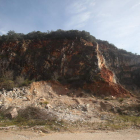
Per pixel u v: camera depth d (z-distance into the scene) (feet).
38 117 30.19
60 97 54.70
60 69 71.92
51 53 76.43
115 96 59.06
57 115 31.73
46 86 61.87
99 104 45.16
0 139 17.20
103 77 67.72
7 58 73.10
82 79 67.05
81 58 74.38
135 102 49.49
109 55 122.11
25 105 39.04
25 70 71.15
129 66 121.08
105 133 20.53
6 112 31.17
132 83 109.50
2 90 53.36
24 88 56.29
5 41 79.41
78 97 56.75
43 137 18.20
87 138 17.98
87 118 32.01
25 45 79.00
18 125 24.35
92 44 87.61
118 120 30.40
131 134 20.06
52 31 89.56
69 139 17.51
